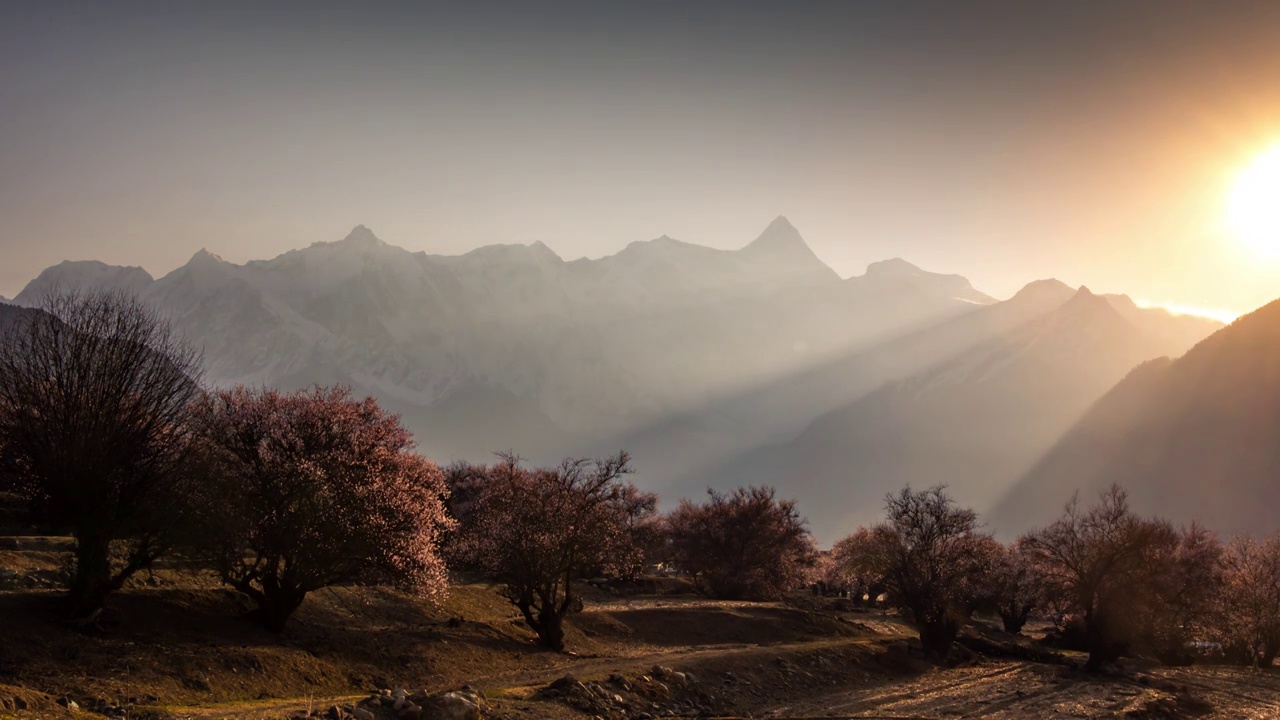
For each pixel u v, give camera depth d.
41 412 32.22
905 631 83.44
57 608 32.00
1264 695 56.69
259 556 39.31
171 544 34.72
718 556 96.06
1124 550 64.12
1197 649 82.62
